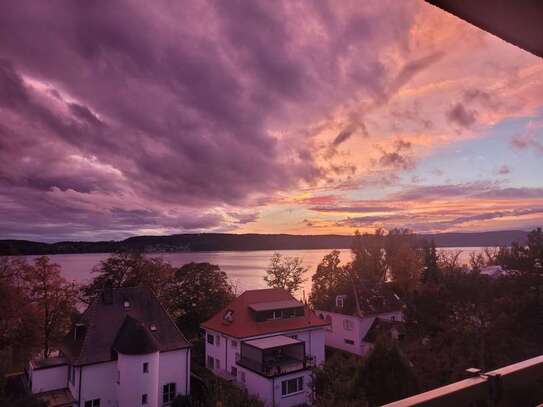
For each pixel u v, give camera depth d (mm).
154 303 31672
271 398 26438
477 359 18266
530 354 18062
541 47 1896
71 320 40656
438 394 1972
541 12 1641
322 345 34969
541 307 18797
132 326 27188
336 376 17359
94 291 43656
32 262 37719
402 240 57344
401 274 55969
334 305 44188
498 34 1783
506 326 18000
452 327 19094
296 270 58500
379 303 43062
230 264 189750
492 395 2195
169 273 46969
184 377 29234
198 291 44312
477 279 20281
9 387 28594
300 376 27938
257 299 36156
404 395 14547
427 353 18438
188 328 44156
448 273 21812
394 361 14812
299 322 34500
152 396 26406
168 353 28828
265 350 28031
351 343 40844
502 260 23250
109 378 26859
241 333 31484
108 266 45094
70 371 27438
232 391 23531
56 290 38656
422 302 20719
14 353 36938
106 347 27500
